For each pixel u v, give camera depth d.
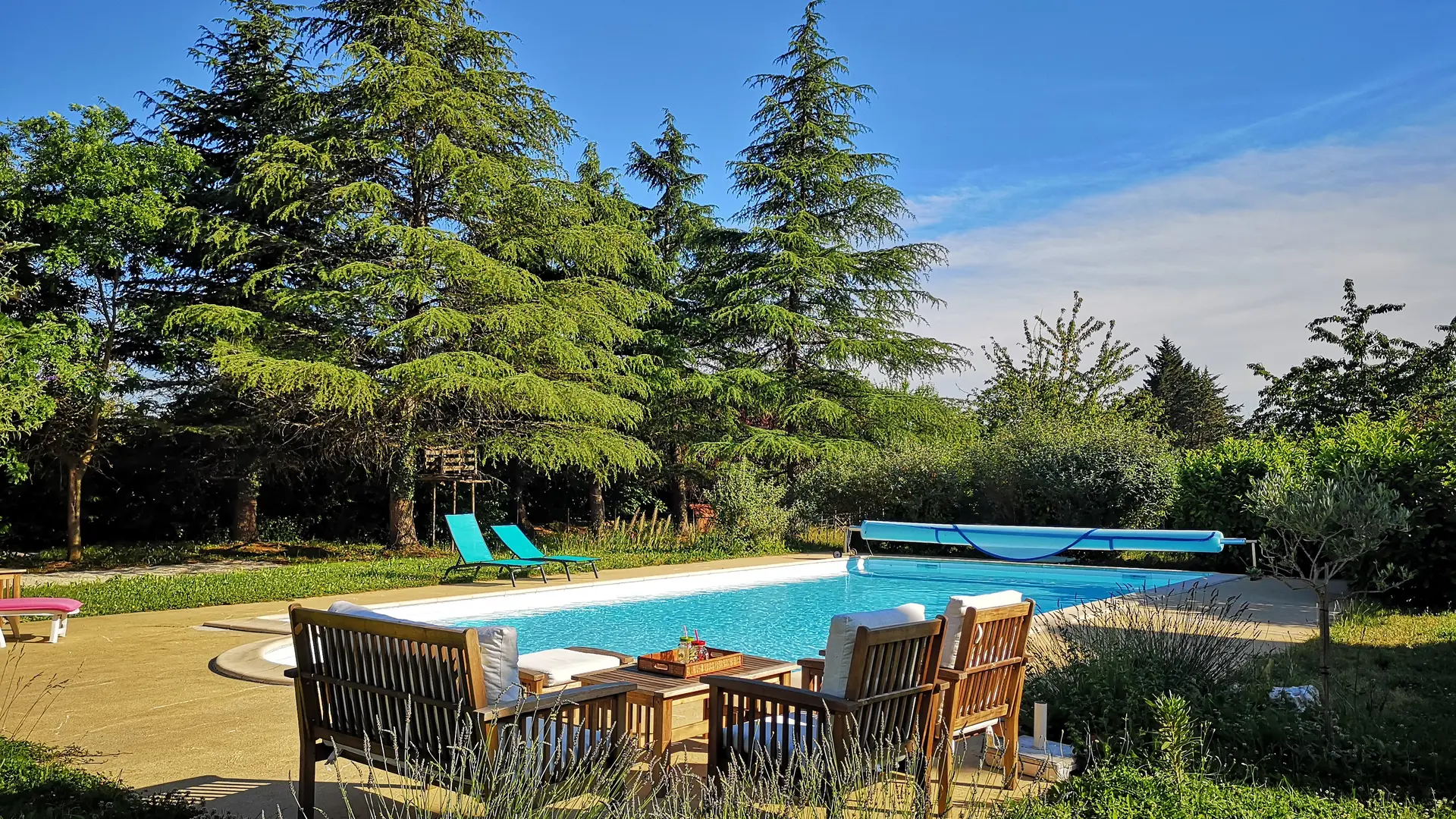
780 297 23.05
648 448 19.28
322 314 17.03
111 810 3.82
